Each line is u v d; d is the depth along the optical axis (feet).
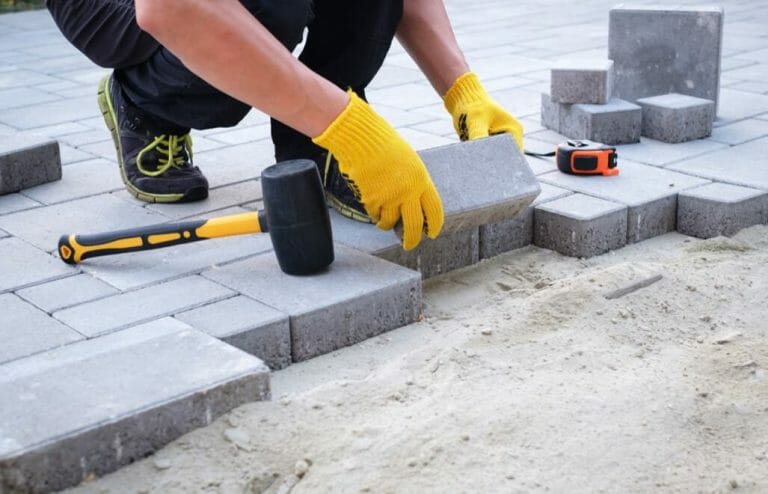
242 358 7.03
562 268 9.76
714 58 13.55
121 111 10.87
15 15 28.09
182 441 6.52
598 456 6.28
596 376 7.30
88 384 6.68
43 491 6.03
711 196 10.37
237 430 6.59
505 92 16.06
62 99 16.72
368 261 8.98
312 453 6.40
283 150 10.46
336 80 9.98
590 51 19.47
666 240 10.46
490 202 8.99
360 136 7.92
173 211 10.66
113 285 8.72
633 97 14.33
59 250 9.16
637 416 6.72
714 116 13.53
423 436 6.45
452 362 7.55
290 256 8.58
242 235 9.78
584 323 8.18
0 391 6.59
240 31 7.45
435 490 5.96
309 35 9.93
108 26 9.93
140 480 6.21
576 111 12.84
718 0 24.98
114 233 8.99
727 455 6.37
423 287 9.48
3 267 9.21
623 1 26.35
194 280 8.75
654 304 8.54
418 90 16.47
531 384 7.16
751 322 8.28
